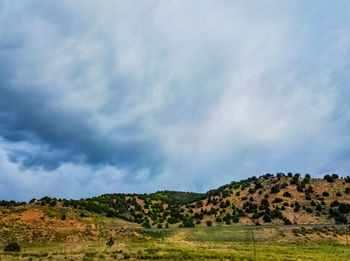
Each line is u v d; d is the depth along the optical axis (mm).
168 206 154000
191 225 102312
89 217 89312
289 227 77938
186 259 32000
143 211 139750
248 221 103812
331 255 40375
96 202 126750
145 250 38438
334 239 68500
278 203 116125
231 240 64750
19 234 61031
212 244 53781
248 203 120938
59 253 35312
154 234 74625
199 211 130375
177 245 49906
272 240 64562
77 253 35438
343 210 100500
